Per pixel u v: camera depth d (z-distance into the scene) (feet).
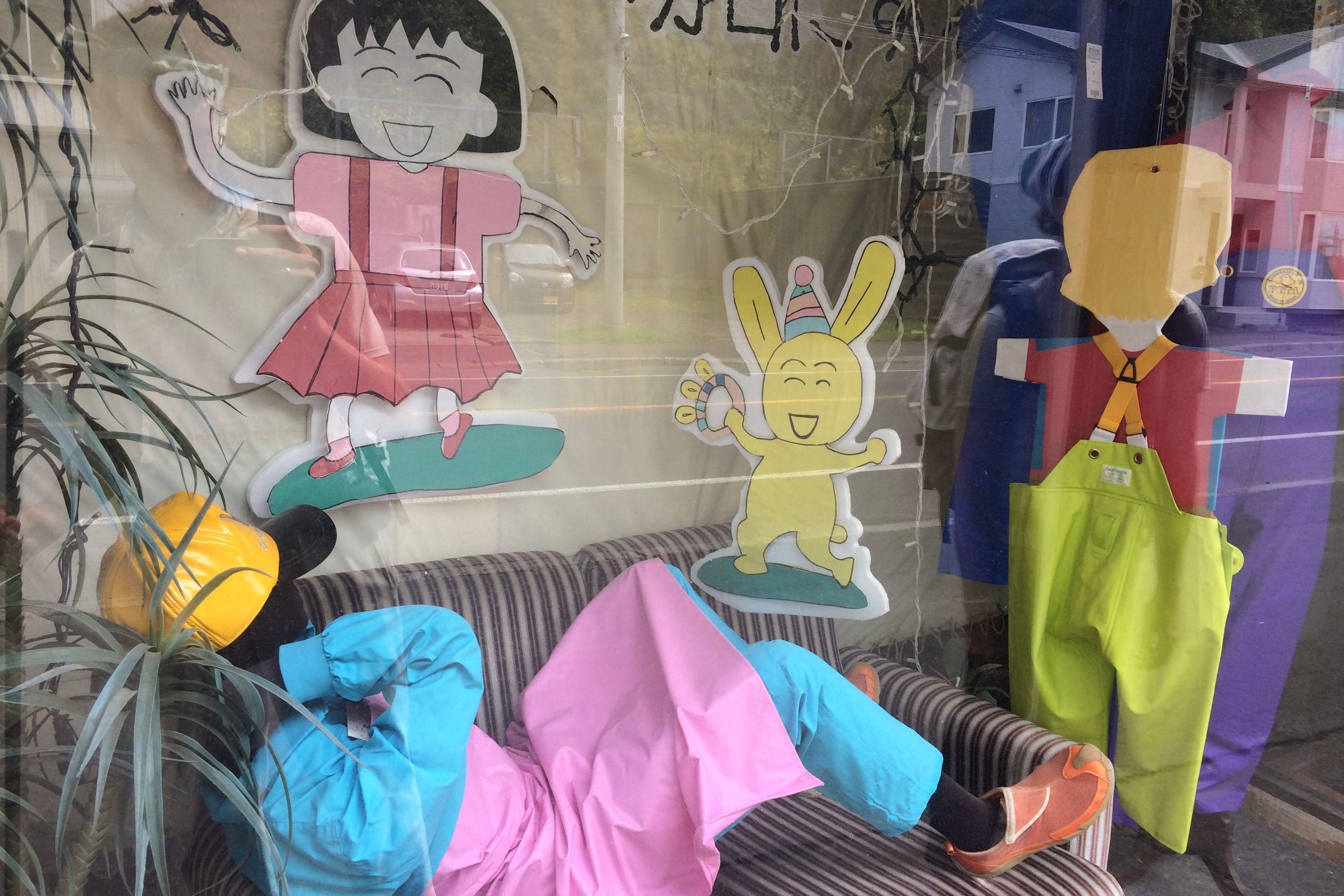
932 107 5.48
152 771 2.86
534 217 4.79
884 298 5.14
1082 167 5.32
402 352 4.55
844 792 4.33
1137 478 5.23
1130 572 5.24
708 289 5.23
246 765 3.25
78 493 3.15
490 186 4.63
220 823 3.38
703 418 5.23
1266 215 5.15
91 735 2.87
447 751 3.65
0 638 3.11
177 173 3.88
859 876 4.31
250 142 4.04
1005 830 4.37
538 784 4.19
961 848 4.37
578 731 4.34
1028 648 5.68
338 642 3.54
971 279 5.61
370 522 4.55
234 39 3.93
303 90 4.11
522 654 4.61
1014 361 5.61
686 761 3.92
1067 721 5.56
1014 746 4.78
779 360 5.26
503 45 4.53
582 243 4.93
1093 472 5.42
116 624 3.09
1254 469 5.23
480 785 3.93
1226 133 5.10
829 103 5.36
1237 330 5.11
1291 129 5.18
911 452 5.61
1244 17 5.10
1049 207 5.41
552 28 4.64
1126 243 5.20
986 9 5.37
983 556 5.90
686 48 4.97
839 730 4.25
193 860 3.35
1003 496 5.78
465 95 4.48
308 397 4.35
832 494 5.37
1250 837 5.70
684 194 5.12
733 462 5.26
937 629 5.88
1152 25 5.34
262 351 4.22
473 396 4.77
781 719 4.21
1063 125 5.35
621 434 5.14
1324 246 5.24
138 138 3.76
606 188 4.94
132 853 3.19
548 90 4.70
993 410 5.70
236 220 4.06
